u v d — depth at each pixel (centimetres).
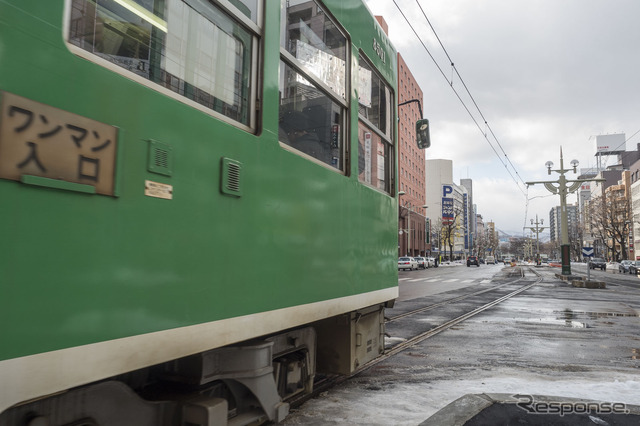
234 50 251
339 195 380
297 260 305
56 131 148
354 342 443
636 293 1902
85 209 157
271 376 284
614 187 9256
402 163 7362
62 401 168
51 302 144
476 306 1325
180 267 198
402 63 7481
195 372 239
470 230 16675
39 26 145
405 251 6912
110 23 176
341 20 396
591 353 701
